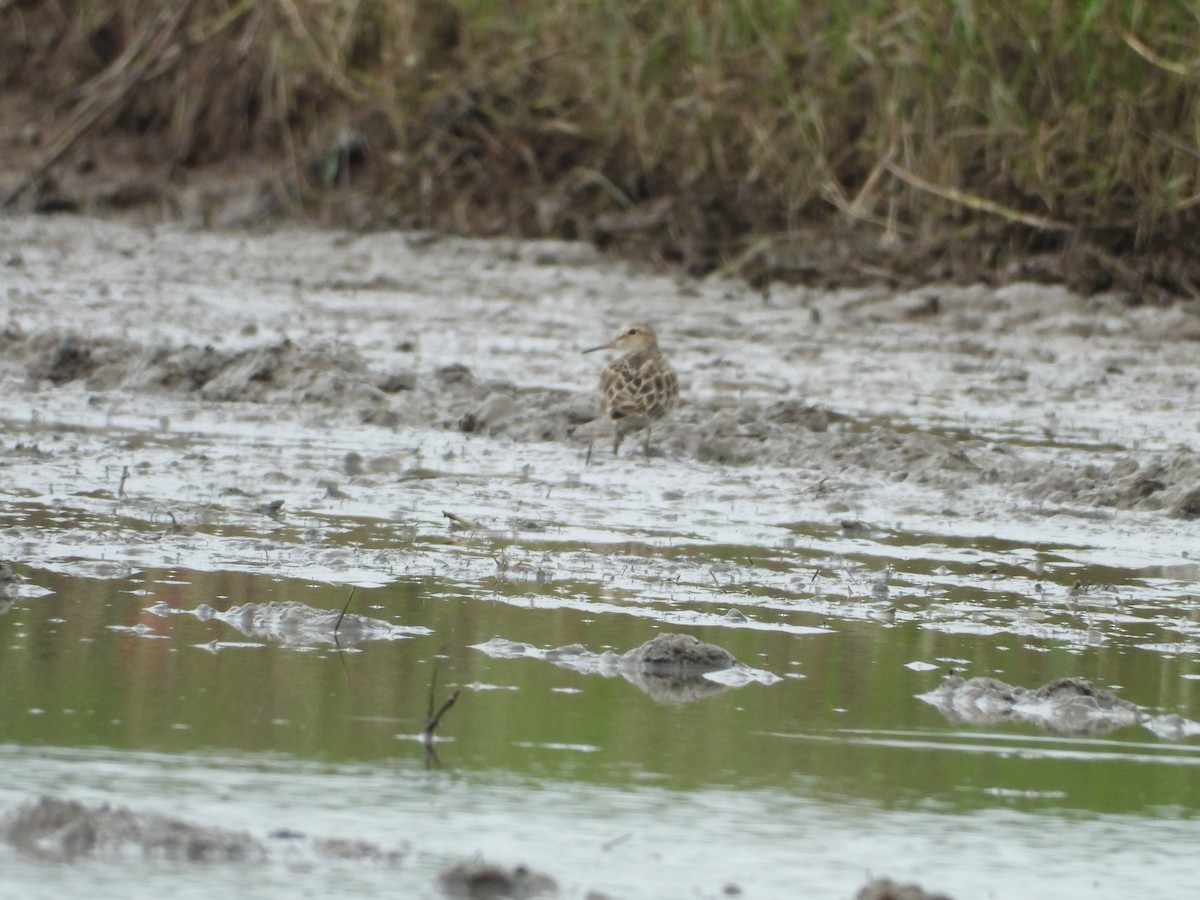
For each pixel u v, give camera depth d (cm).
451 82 4912
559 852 1003
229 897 917
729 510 2130
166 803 1052
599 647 1477
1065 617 1680
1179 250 4266
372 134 4966
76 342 2877
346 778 1110
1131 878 1005
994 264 4334
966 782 1168
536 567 1767
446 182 4859
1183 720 1339
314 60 5041
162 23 5203
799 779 1155
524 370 3188
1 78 5384
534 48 4894
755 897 950
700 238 4553
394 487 2166
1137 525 2142
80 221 4834
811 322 3947
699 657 1426
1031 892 977
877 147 4406
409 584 1683
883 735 1266
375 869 965
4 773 1088
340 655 1416
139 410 2602
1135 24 4172
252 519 1939
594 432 2573
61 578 1639
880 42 4400
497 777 1125
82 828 986
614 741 1216
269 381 2770
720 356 3450
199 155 5094
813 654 1495
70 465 2188
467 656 1430
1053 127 4284
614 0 4722
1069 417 2973
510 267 4425
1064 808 1122
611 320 3875
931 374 3366
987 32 4269
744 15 4588
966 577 1831
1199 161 4188
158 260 4316
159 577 1659
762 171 4553
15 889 919
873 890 927
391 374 2820
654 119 4700
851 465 2433
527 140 4853
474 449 2458
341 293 4028
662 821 1061
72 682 1297
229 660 1384
